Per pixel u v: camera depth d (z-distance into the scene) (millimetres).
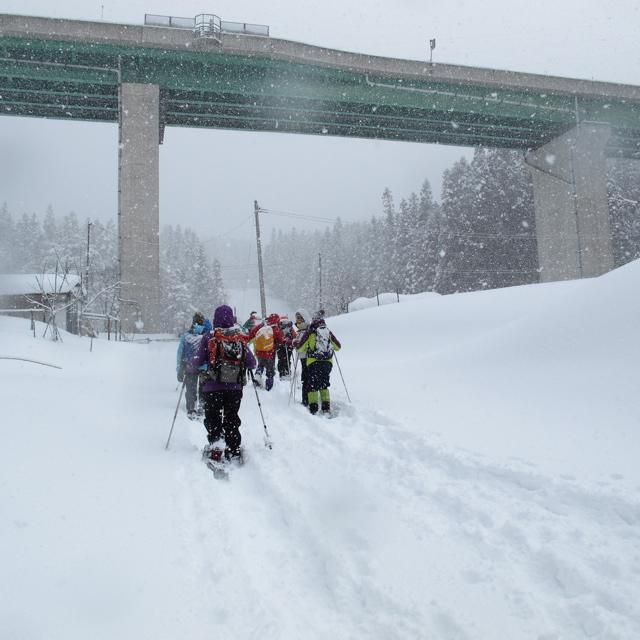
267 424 6961
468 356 8984
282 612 2410
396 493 3969
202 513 3520
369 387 8719
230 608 2393
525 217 58906
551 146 49781
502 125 47750
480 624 2299
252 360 5340
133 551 2805
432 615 2389
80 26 35281
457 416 5992
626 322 6719
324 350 7488
